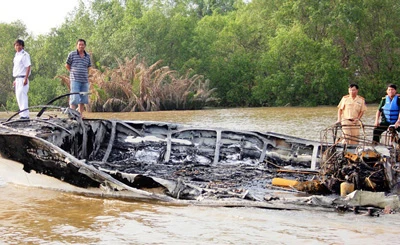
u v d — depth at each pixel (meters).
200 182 9.61
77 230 6.83
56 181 9.03
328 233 6.69
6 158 9.16
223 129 11.80
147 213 7.64
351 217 7.41
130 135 12.02
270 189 9.12
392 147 9.00
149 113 32.41
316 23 42.19
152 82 37.66
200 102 39.03
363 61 43.66
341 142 10.55
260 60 43.62
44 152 8.80
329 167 9.04
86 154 11.13
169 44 45.12
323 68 39.41
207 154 11.77
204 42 45.69
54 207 7.99
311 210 7.76
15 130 9.38
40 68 49.09
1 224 7.09
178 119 25.62
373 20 42.78
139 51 42.84
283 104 41.56
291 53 41.34
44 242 6.35
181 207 8.00
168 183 8.54
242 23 46.91
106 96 35.41
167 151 11.67
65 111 10.66
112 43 42.19
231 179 9.91
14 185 9.48
